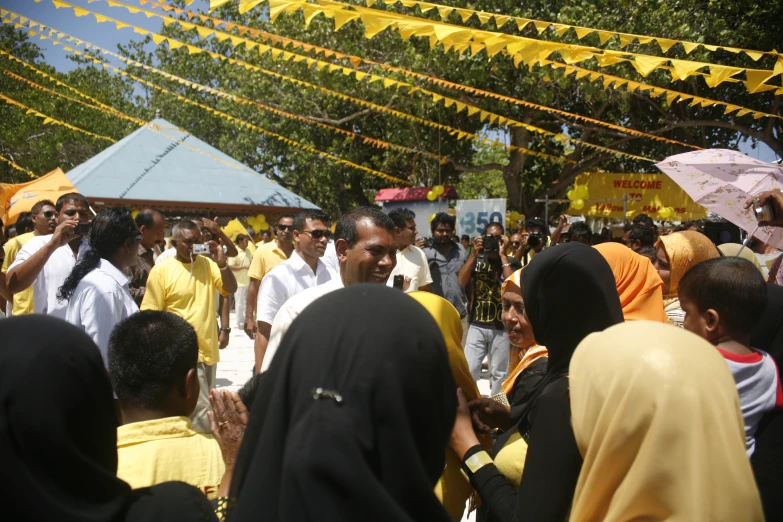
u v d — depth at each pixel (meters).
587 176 17.42
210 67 25.23
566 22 13.59
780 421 2.13
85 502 1.33
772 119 15.37
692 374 1.48
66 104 23.30
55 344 1.37
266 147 24.92
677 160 4.58
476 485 2.15
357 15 4.83
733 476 1.42
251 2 4.80
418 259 6.44
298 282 5.12
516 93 16.78
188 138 19.02
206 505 1.52
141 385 2.16
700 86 15.53
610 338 1.62
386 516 1.12
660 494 1.44
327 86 16.95
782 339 2.63
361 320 1.27
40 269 4.30
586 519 1.58
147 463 2.07
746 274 2.24
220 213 18.33
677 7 14.56
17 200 8.42
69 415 1.35
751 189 4.35
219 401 2.22
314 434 1.17
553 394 1.90
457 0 13.94
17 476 1.26
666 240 3.68
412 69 15.16
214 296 5.55
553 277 2.16
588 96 15.16
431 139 19.70
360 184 24.53
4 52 11.87
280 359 1.33
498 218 12.48
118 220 3.96
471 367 6.61
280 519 1.15
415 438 1.26
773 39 13.99
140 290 5.65
